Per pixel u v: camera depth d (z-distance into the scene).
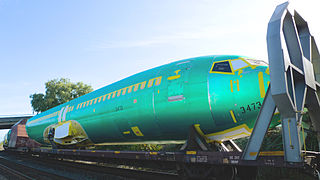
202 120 7.30
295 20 6.31
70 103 15.62
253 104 6.57
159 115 8.16
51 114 18.27
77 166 14.66
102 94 11.68
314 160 5.52
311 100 5.88
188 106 7.43
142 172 10.45
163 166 8.64
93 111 11.84
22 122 28.70
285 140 4.89
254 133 5.52
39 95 43.69
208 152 6.54
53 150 16.50
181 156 7.25
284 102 4.75
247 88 6.64
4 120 49.81
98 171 11.91
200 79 7.40
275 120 6.65
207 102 7.09
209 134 7.65
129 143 11.09
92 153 11.55
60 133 15.07
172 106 7.78
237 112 6.78
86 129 12.68
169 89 7.97
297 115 5.16
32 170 13.83
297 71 5.28
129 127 9.51
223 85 6.97
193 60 8.28
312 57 6.66
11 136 29.97
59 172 12.51
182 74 7.92
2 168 15.22
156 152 8.10
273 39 4.98
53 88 41.81
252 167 7.05
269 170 9.52
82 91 43.44
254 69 6.80
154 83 8.62
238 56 7.53
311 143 9.76
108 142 12.33
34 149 21.20
